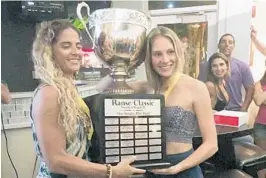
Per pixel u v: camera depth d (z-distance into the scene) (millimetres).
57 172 683
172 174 732
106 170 687
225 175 792
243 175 809
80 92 693
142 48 719
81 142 688
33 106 676
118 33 701
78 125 685
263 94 806
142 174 709
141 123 703
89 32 691
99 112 683
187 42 747
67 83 683
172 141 734
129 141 700
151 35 721
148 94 705
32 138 694
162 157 722
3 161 689
